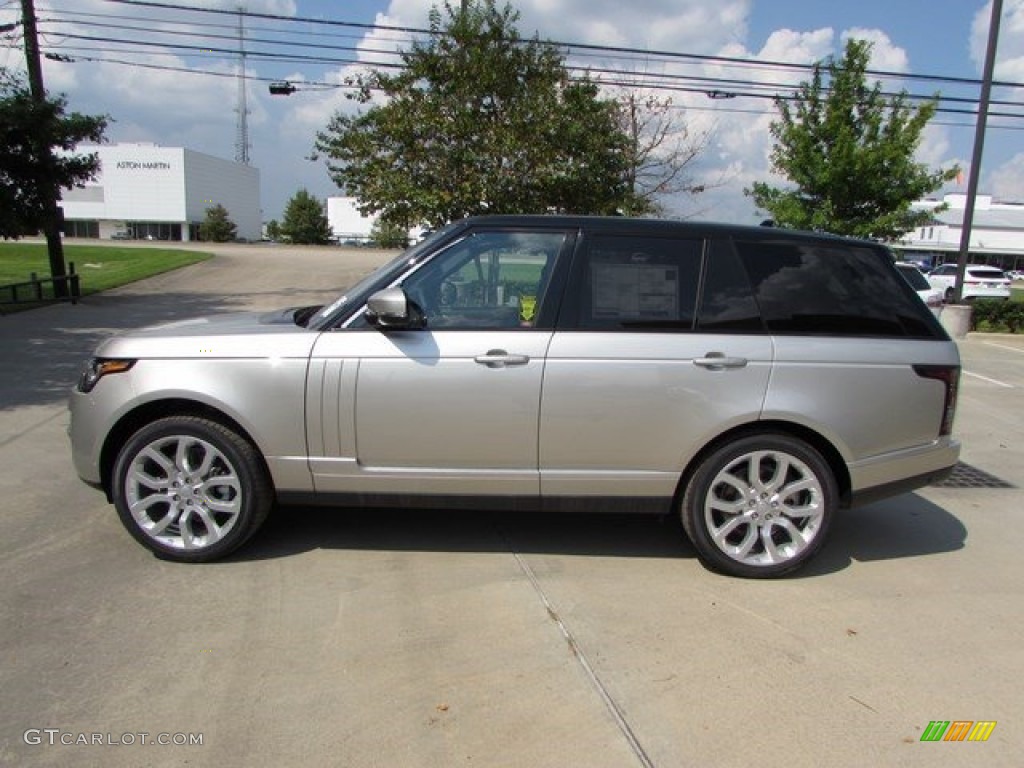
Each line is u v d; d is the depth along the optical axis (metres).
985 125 17.05
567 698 2.98
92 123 17.00
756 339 3.98
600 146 14.65
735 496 4.10
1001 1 16.34
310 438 3.95
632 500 4.07
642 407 3.93
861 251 4.22
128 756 2.58
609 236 4.05
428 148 13.94
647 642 3.41
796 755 2.69
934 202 63.53
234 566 4.05
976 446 7.34
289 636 3.36
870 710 2.96
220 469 4.03
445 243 4.07
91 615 3.49
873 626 3.63
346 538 4.46
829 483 4.05
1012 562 4.47
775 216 17.86
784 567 4.07
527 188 13.91
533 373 3.89
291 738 2.70
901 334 4.14
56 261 18.86
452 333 3.92
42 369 9.59
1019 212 73.19
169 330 4.18
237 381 3.91
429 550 4.33
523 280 4.02
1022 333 17.48
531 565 4.18
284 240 83.25
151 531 4.03
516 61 13.98
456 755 2.64
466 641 3.37
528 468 3.99
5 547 4.21
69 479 5.36
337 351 3.91
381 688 3.00
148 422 4.12
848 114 17.12
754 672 3.20
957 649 3.44
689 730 2.81
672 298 4.01
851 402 4.02
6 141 15.91
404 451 3.96
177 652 3.21
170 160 92.69
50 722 2.74
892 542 4.75
